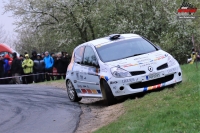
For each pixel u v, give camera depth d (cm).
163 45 3675
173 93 1326
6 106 1834
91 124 1343
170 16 3709
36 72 3412
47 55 3441
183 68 2150
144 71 1474
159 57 1531
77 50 1816
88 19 4091
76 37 4316
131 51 1611
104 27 4094
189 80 1516
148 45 1650
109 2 4072
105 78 1509
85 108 1650
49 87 2573
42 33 4438
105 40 1705
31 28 4416
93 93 1659
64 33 4250
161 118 1038
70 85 1855
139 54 1591
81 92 1767
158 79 1484
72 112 1578
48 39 4556
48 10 4266
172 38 3734
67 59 3459
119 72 1477
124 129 1058
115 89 1479
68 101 1881
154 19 3816
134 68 1480
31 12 4356
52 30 4394
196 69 1925
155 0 3828
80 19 4038
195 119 957
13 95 2202
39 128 1345
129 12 3938
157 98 1323
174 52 3838
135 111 1246
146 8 3856
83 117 1470
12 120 1512
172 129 923
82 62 1730
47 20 4388
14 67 3412
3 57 3491
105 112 1459
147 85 1474
